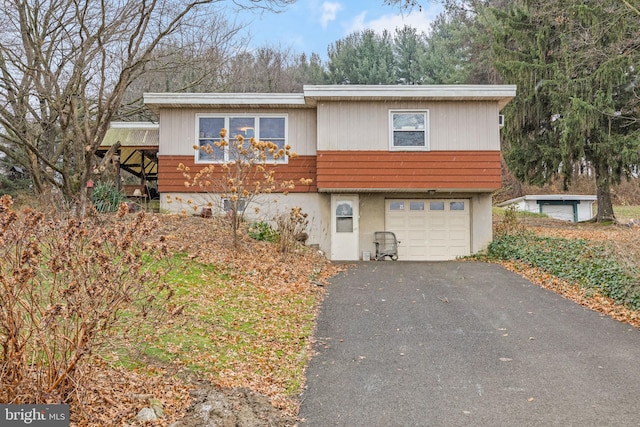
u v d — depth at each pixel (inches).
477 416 187.2
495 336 284.7
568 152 795.4
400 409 193.8
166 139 597.3
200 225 526.9
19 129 469.7
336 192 598.2
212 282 361.4
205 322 278.2
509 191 1433.3
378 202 613.6
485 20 1045.2
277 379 220.4
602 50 712.4
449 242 614.2
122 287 165.0
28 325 160.2
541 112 854.5
